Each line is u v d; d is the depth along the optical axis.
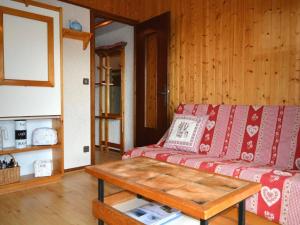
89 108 3.51
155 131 3.70
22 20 2.57
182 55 3.50
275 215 1.63
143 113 3.94
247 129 2.46
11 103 2.50
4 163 2.59
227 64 3.02
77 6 3.39
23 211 2.10
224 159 2.31
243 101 2.89
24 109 2.58
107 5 3.73
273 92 2.65
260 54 2.74
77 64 3.37
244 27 2.87
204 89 3.26
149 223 1.44
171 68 3.65
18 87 2.54
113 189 2.60
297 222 1.53
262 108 2.46
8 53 2.48
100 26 4.70
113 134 4.83
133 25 4.10
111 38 4.81
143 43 3.90
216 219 1.51
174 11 3.59
